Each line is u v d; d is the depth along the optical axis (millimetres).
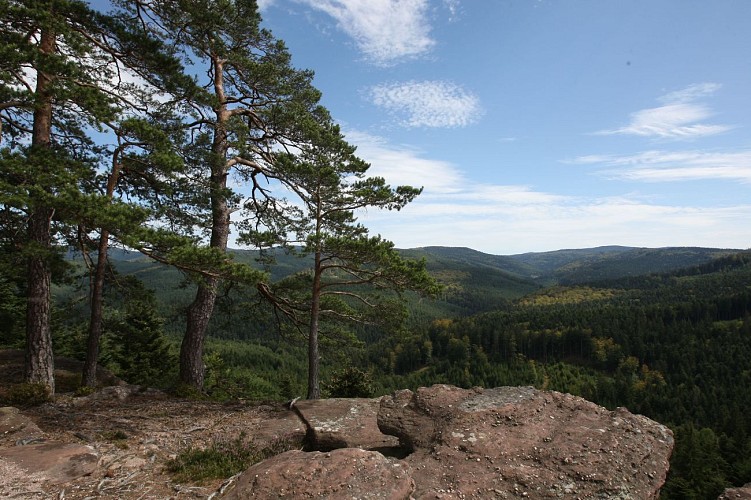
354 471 5012
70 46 10602
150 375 29641
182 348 15156
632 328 149500
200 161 14195
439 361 144125
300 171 13523
